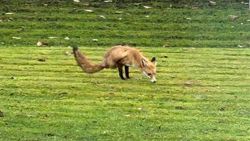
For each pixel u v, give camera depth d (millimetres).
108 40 59812
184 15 67812
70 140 31594
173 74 46219
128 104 38156
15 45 57656
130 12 68750
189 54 54094
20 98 39062
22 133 32531
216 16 67500
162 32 62312
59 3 70812
